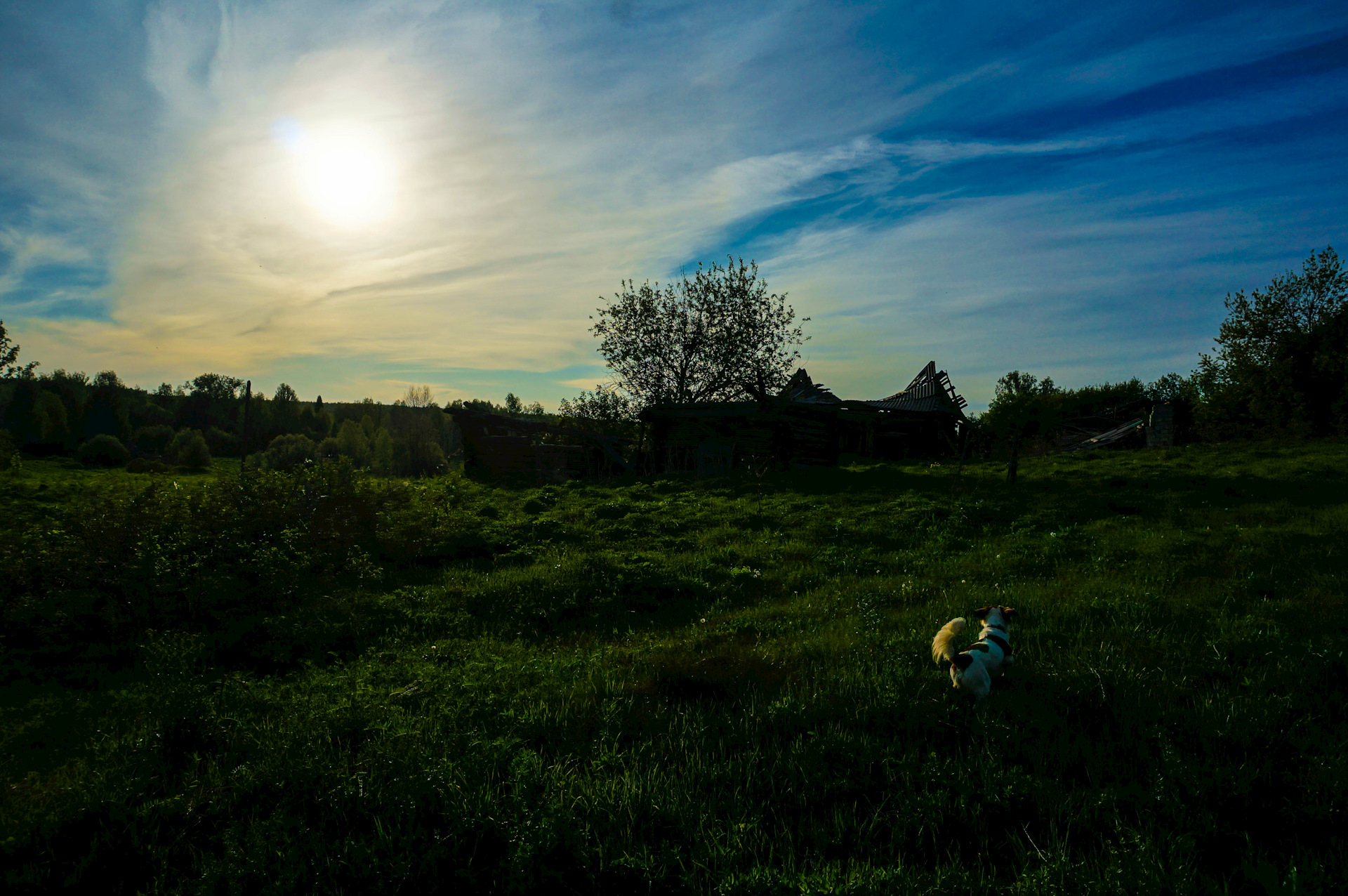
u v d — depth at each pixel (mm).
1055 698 6660
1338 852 4480
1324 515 14414
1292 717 6094
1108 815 4934
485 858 4855
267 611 11531
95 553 11844
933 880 4379
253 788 5664
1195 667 7148
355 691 7445
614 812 5188
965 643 8281
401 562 14922
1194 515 15680
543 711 6875
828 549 14625
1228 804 5000
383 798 5344
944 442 37438
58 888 4805
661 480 27234
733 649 8812
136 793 5617
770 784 5527
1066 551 13453
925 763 5594
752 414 29859
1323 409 31156
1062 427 39188
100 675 9172
